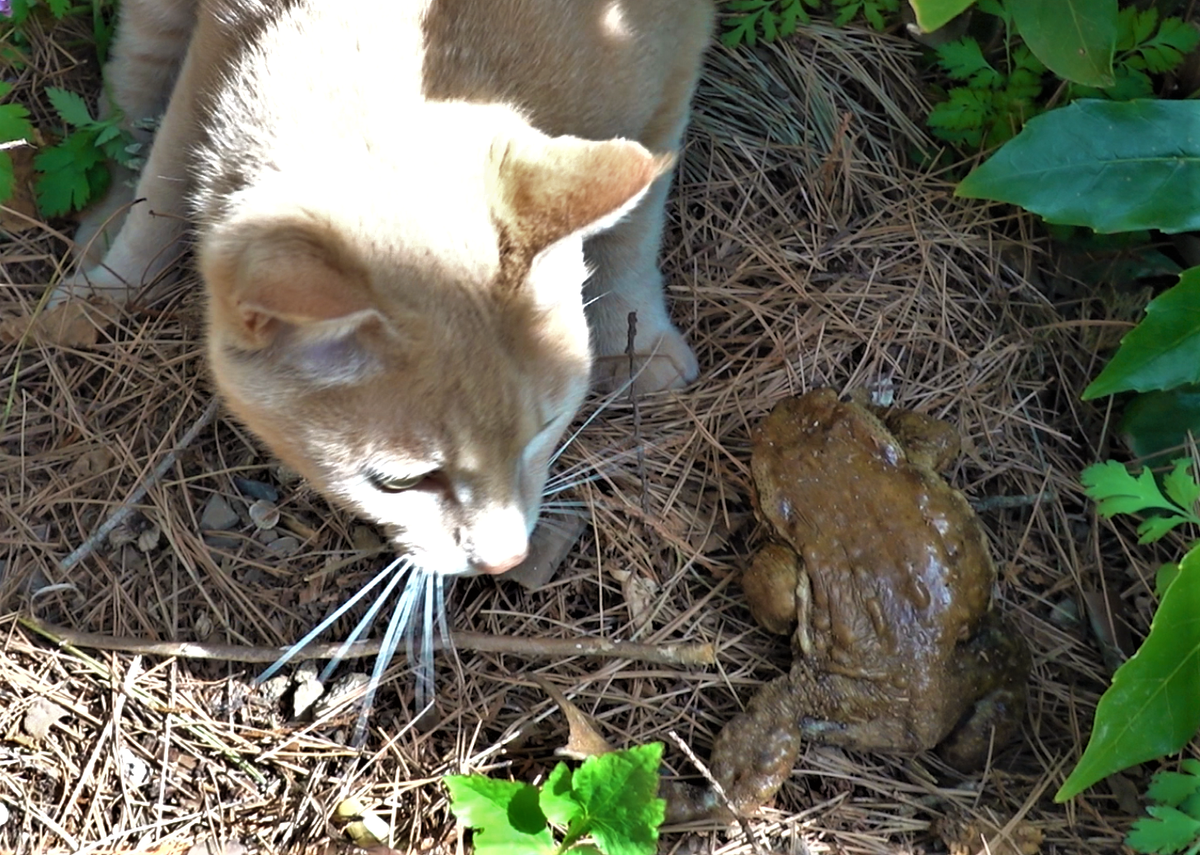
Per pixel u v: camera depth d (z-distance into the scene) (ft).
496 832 1.74
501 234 1.69
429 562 1.82
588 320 2.09
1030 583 2.02
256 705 1.94
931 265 2.16
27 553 1.97
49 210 2.07
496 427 1.71
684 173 2.20
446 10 1.81
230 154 1.80
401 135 1.72
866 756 1.94
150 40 2.06
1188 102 1.97
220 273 1.60
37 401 2.02
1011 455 2.07
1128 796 1.92
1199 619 1.79
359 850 1.89
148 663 1.95
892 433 1.99
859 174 2.20
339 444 1.71
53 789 1.90
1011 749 1.94
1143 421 2.04
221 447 2.01
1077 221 1.96
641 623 1.98
